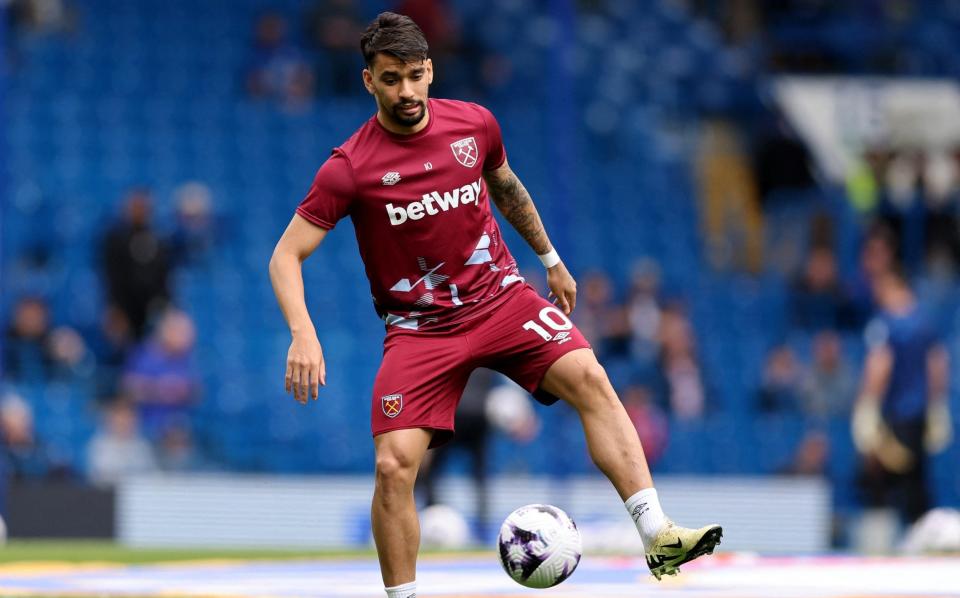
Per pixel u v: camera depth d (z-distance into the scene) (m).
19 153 70.44
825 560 35.41
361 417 63.34
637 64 86.00
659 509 18.86
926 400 49.31
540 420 60.50
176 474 54.44
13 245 64.69
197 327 64.38
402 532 18.52
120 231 59.34
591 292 64.38
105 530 50.88
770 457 63.41
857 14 89.19
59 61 75.25
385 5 81.19
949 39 89.19
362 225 19.11
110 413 53.97
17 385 56.53
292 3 81.81
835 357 65.75
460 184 19.06
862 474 54.59
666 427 62.03
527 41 83.81
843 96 83.12
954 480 67.50
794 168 81.94
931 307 75.25
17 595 23.98
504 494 54.69
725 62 86.94
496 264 19.48
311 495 54.09
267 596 24.45
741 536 57.78
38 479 52.19
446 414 19.00
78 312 61.81
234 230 71.19
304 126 76.62
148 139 73.50
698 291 74.69
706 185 81.94
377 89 18.45
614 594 24.38
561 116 55.84
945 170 82.31
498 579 28.56
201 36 79.19
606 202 79.81
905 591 25.67
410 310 19.16
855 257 77.69
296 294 18.53
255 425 60.81
